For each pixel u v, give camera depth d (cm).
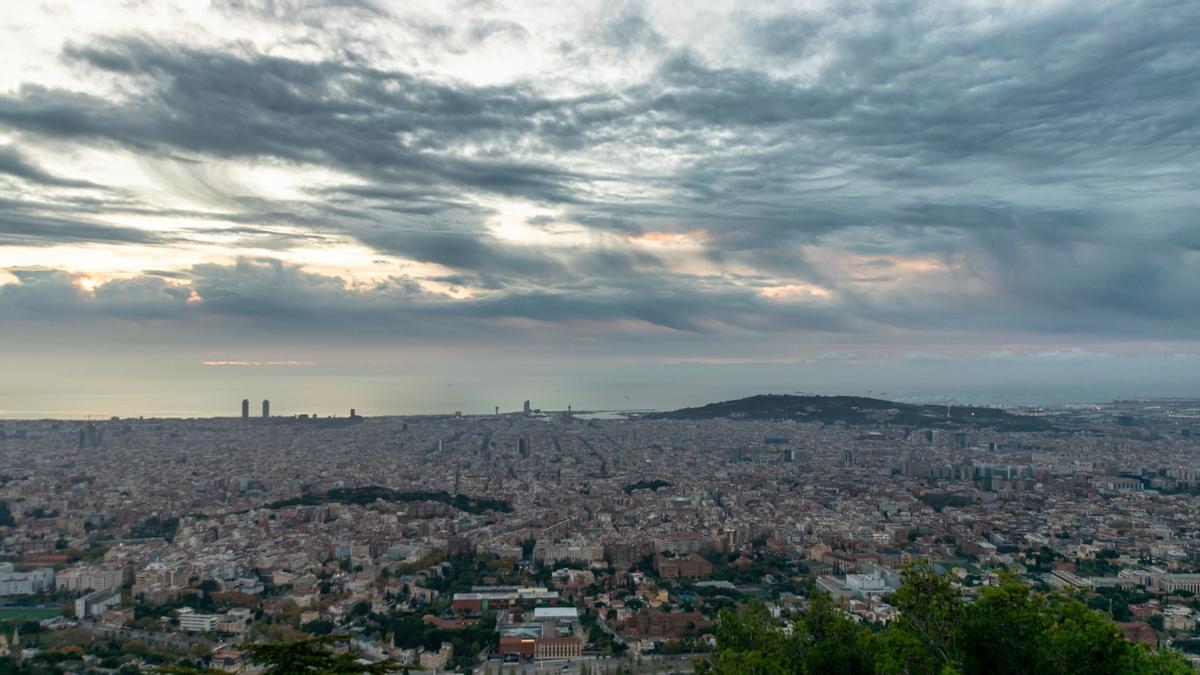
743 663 11912
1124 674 10162
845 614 13288
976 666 10925
